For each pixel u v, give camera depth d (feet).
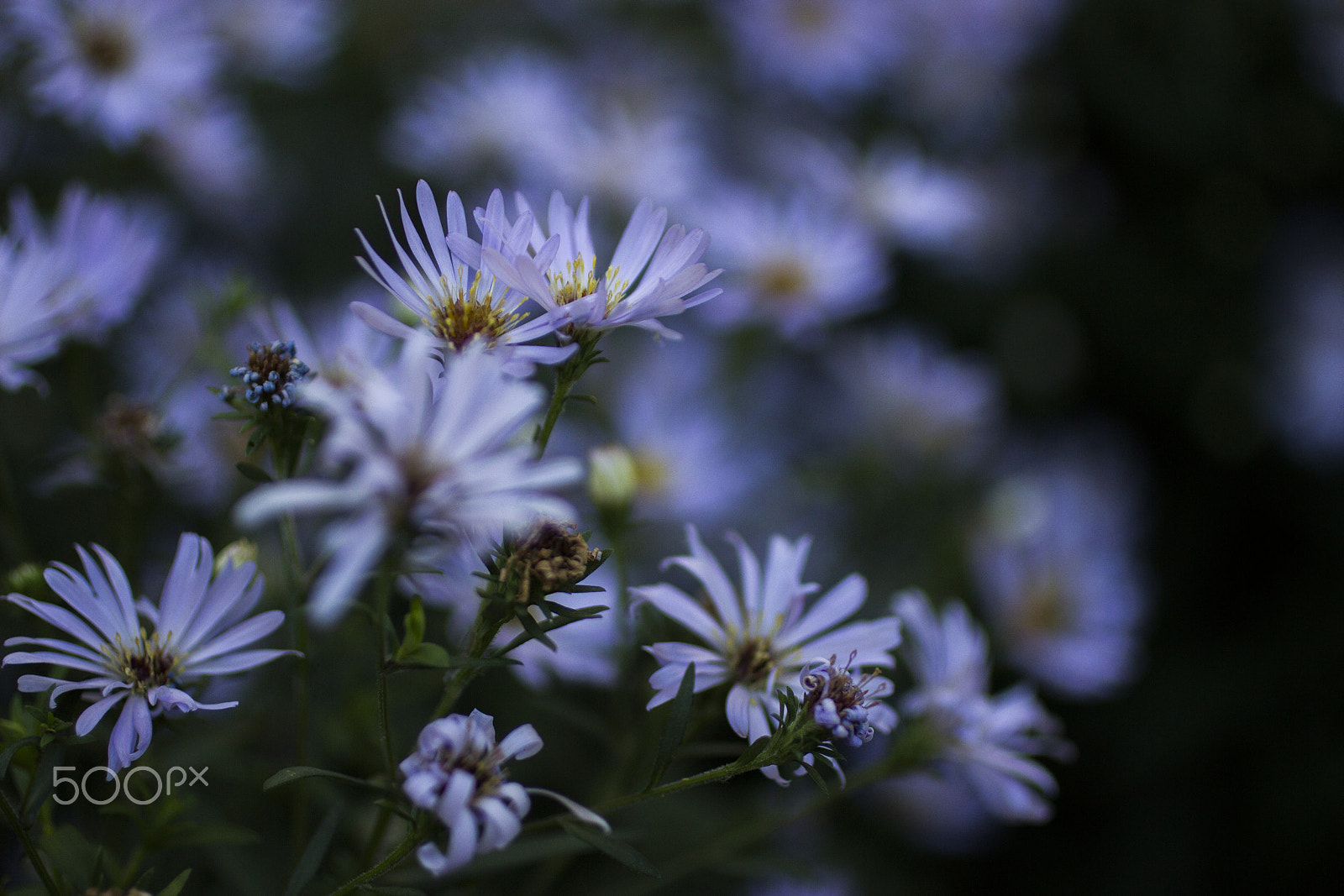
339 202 2.59
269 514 1.24
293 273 2.48
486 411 1.28
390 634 1.37
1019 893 2.69
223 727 1.58
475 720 1.36
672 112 2.97
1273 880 2.65
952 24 3.16
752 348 2.34
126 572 1.58
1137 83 3.04
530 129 2.66
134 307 2.00
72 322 1.57
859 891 2.25
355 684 1.63
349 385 1.42
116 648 1.40
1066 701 2.71
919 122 3.21
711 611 1.48
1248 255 3.13
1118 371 3.08
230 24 2.57
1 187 1.98
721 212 2.31
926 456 2.49
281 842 1.61
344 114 2.72
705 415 2.24
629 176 2.51
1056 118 3.26
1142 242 3.11
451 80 2.73
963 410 2.53
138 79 1.82
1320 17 3.05
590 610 1.37
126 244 1.61
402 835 1.51
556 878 1.87
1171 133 3.01
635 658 1.63
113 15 1.81
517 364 1.36
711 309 2.19
